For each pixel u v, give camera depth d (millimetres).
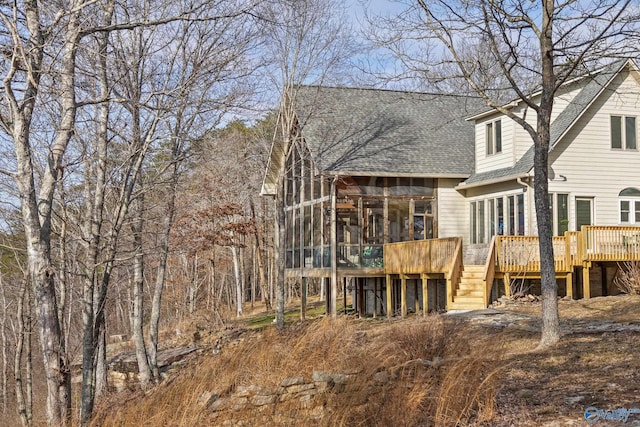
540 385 10219
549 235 13227
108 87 13148
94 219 13148
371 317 25781
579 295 22062
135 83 13453
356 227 24719
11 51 9578
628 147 23016
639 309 16188
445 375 9320
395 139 26625
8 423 19562
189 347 22688
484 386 9305
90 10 12234
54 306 10000
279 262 24641
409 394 8875
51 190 10078
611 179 22703
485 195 24922
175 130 14398
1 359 26234
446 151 26656
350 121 26969
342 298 37375
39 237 9727
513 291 20797
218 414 8781
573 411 8758
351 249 24453
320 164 24203
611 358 11258
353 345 12180
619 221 22656
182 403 9109
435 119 28500
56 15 9875
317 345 11633
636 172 22969
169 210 17219
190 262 39125
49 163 10148
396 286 26484
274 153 28672
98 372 17594
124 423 9445
